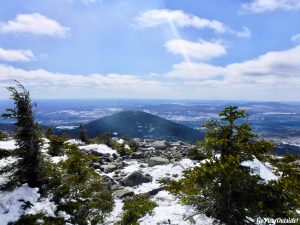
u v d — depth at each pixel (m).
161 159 22.97
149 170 20.58
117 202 14.70
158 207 13.20
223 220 9.95
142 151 29.20
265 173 12.78
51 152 19.59
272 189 9.43
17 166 13.40
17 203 11.86
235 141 10.52
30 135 13.47
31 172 13.36
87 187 14.20
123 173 19.95
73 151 20.48
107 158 23.98
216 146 10.66
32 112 13.73
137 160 24.75
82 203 12.74
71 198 13.16
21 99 13.47
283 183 9.41
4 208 11.50
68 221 11.62
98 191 14.55
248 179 9.49
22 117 13.45
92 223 11.75
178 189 11.55
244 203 9.70
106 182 17.14
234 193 9.95
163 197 15.03
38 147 13.68
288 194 9.41
